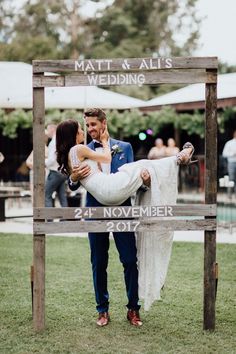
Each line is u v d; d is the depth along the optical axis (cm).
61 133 479
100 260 491
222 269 715
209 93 467
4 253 827
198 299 579
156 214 471
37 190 470
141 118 1822
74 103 1172
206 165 472
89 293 602
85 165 471
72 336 467
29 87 1156
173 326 493
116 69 467
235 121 1808
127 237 486
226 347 439
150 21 2938
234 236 966
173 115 1797
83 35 2858
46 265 742
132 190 471
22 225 1117
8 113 1762
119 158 491
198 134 1842
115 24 2845
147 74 468
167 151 1459
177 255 800
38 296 477
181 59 466
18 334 472
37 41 2686
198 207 473
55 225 470
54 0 2891
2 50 2645
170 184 482
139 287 485
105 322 496
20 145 1919
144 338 462
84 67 466
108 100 1214
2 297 589
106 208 471
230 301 573
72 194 1222
